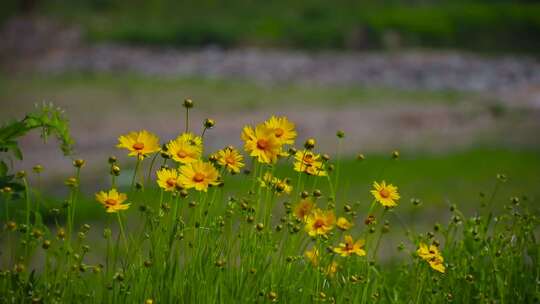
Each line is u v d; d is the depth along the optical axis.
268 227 3.76
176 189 3.44
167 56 34.16
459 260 4.34
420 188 12.56
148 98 25.53
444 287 4.12
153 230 3.59
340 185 12.37
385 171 13.72
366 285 3.78
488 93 26.42
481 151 16.09
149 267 3.50
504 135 18.84
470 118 21.23
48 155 16.98
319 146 18.55
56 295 3.51
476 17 40.16
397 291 4.27
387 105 23.75
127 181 14.02
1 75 29.92
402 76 30.36
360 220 10.19
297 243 3.81
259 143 3.70
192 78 29.73
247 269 3.63
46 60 33.00
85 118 22.12
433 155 16.06
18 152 3.96
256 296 3.64
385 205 3.86
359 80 29.50
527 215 4.49
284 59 33.59
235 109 23.91
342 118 21.95
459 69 31.92
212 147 18.73
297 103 24.73
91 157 17.03
